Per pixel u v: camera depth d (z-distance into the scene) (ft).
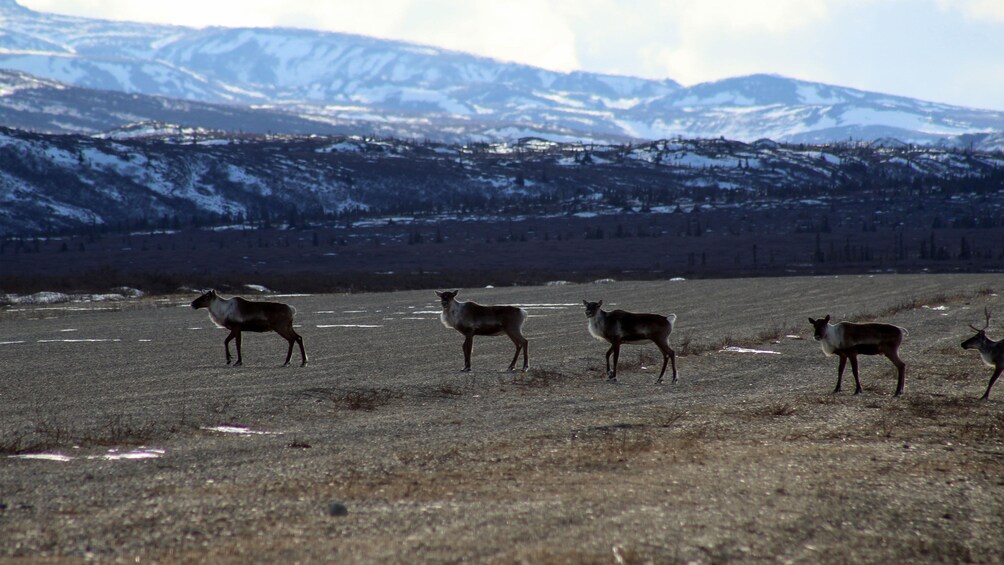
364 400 227.40
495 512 116.67
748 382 274.57
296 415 207.31
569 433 182.09
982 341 239.09
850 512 121.80
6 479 133.59
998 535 114.32
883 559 102.73
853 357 250.37
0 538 102.83
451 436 178.50
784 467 150.00
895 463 156.04
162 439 172.86
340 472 142.20
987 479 145.59
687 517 115.75
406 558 96.58
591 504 121.39
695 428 189.98
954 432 189.98
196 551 98.89
